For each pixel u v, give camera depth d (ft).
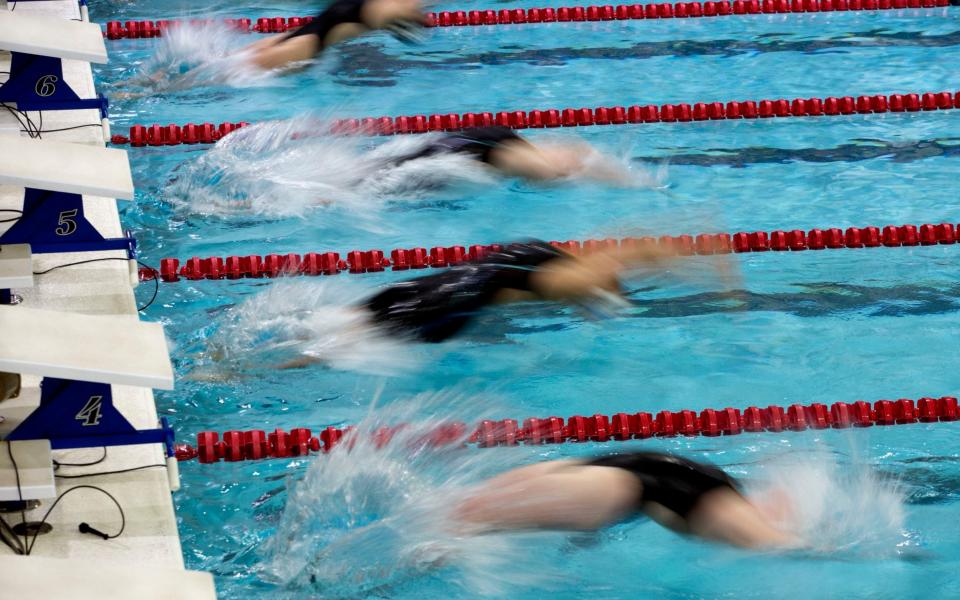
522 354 19.54
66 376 13.66
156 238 23.17
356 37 33.68
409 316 20.02
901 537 15.29
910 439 17.74
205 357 19.35
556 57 33.14
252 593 14.19
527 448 17.40
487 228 23.73
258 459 17.07
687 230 23.68
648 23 35.81
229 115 28.58
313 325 20.06
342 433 17.44
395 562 14.70
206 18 35.14
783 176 26.27
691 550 14.90
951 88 30.71
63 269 20.93
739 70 32.07
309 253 22.65
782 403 18.43
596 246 22.98
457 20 35.55
